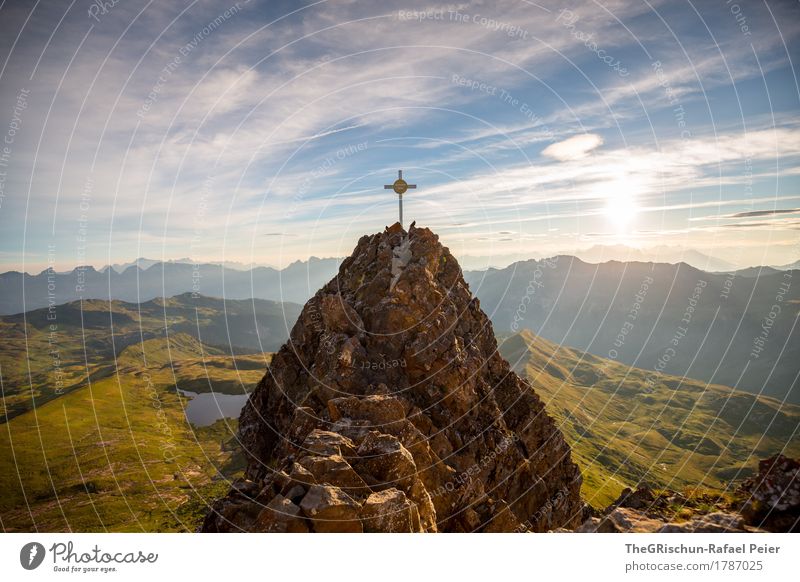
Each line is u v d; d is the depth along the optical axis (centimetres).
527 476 3844
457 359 3894
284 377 4353
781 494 2169
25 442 13900
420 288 4138
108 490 10612
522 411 4181
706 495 2495
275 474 2441
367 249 4866
